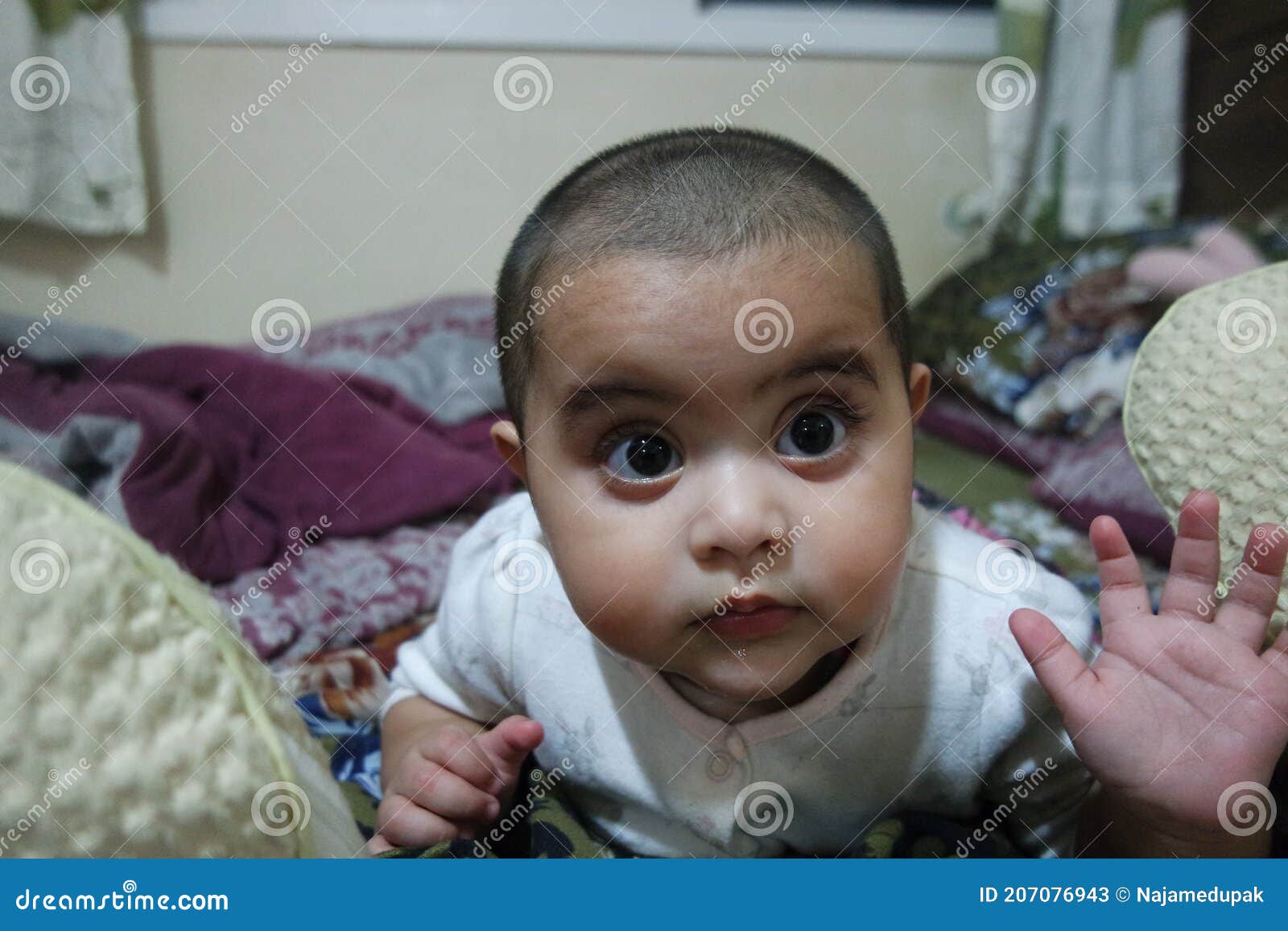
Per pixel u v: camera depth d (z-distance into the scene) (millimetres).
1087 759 550
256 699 386
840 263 516
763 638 524
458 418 1521
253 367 1388
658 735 658
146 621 356
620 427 514
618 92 1792
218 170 1709
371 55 1723
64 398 1383
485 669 757
